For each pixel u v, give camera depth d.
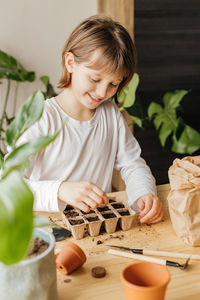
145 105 2.29
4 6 2.26
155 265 0.63
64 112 1.31
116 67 1.11
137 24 2.12
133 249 0.85
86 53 1.12
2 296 0.59
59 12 2.36
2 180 0.41
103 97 1.17
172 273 0.77
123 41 1.14
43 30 2.37
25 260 0.59
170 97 2.07
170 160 2.46
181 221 0.90
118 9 2.11
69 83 1.29
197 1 2.18
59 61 2.45
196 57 2.29
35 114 0.57
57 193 1.04
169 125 2.03
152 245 0.89
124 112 2.27
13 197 0.37
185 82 2.32
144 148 2.38
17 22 2.31
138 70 2.21
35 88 2.46
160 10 2.13
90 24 1.18
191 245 0.88
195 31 2.24
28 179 1.17
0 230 0.36
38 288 0.60
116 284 0.74
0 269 0.58
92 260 0.82
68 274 0.77
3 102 2.43
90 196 0.98
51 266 0.62
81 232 0.91
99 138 1.36
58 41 2.41
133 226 0.99
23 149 0.49
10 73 2.18
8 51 2.35
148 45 2.18
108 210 1.01
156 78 2.26
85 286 0.73
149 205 1.05
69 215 0.98
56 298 0.65
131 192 1.16
